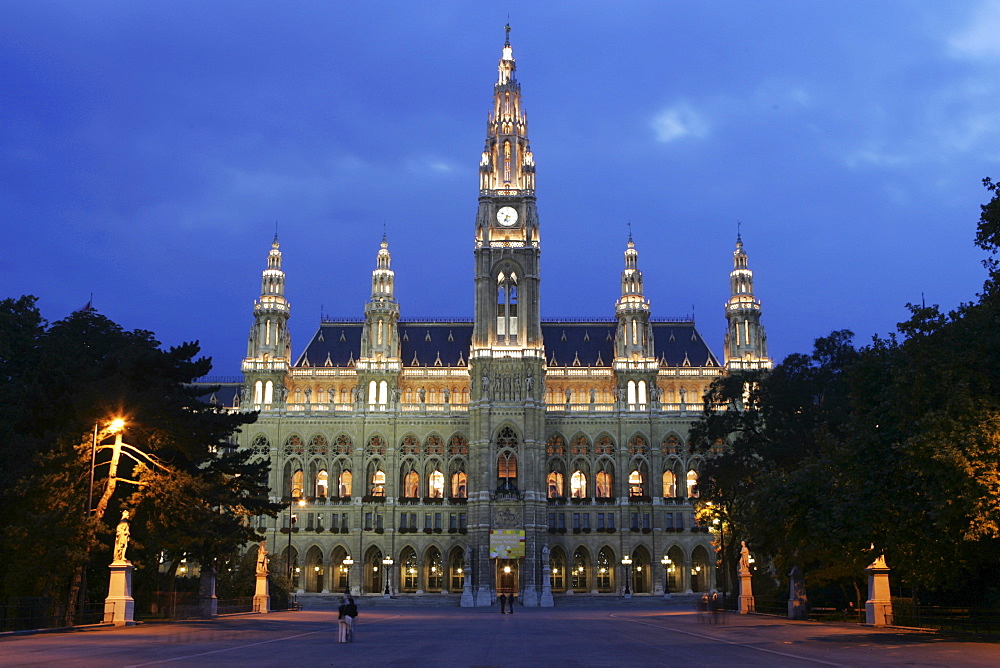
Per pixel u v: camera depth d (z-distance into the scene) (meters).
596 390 172.12
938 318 54.44
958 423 45.31
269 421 166.12
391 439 166.00
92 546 65.94
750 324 172.12
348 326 180.88
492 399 160.88
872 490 52.00
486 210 168.75
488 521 155.12
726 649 45.00
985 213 55.78
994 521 44.34
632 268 173.88
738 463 102.94
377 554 166.00
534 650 45.78
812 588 86.12
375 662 38.47
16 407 77.56
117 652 42.72
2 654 41.47
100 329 101.19
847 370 60.38
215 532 75.94
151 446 73.88
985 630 57.00
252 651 44.34
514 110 174.25
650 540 162.38
